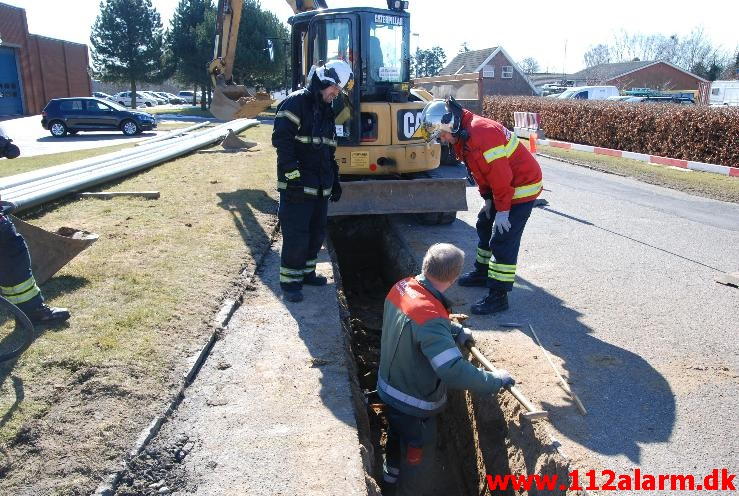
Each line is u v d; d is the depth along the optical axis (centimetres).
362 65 823
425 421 393
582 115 2005
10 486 289
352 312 740
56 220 745
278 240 744
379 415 513
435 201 810
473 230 852
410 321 357
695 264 687
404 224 885
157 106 5388
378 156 829
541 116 2247
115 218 771
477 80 1352
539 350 465
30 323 393
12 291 438
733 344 478
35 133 2555
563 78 6888
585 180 1308
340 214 791
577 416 375
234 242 698
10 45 3459
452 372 339
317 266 657
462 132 502
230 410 370
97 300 503
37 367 390
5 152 460
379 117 823
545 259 703
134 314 477
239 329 486
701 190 1172
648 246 762
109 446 323
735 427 365
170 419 358
